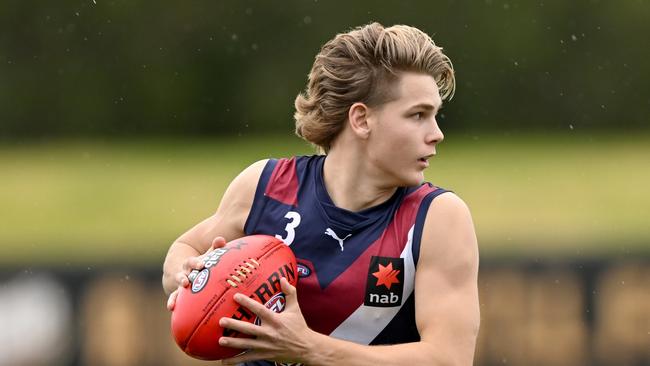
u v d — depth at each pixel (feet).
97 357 75.20
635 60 217.15
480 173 159.74
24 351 74.95
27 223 126.21
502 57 219.41
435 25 220.84
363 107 35.27
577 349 77.00
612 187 144.87
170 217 129.90
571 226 114.42
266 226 36.94
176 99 220.84
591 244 90.38
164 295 75.87
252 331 32.91
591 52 217.77
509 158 178.09
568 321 77.10
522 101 220.23
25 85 215.51
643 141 203.92
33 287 75.46
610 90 217.36
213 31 221.25
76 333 75.31
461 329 34.24
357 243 35.63
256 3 219.82
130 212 133.90
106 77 218.18
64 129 216.33
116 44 217.56
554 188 144.87
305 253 36.01
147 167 175.32
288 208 36.73
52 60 215.72
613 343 77.10
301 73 223.51
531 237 100.42
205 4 220.84
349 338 36.01
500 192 141.28
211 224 38.40
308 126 36.81
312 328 36.24
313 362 33.37
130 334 75.46
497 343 77.15
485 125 220.84
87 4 218.38
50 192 148.15
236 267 33.99
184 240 38.65
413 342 35.94
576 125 219.20
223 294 33.58
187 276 34.71
